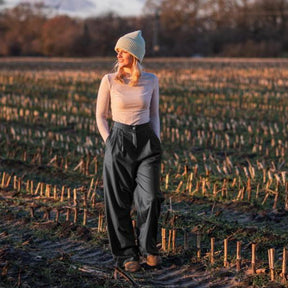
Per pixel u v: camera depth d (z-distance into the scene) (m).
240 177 8.50
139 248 4.96
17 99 17.39
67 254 5.15
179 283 4.76
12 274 4.52
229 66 33.62
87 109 15.63
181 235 5.90
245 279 4.76
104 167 4.88
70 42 53.34
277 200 7.35
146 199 4.77
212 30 67.00
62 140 11.53
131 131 4.79
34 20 55.91
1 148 10.80
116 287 4.53
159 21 66.31
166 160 9.98
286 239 5.75
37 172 9.10
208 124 14.03
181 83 22.56
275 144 11.55
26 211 6.77
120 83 4.81
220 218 6.67
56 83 22.86
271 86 21.72
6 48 56.31
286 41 64.94
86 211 6.29
